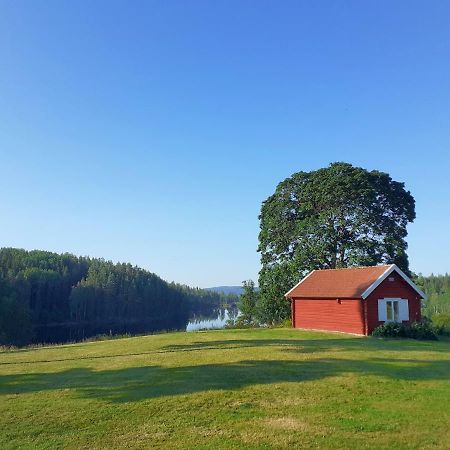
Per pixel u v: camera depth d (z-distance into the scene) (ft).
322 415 33.30
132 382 44.62
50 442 28.89
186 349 70.38
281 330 108.27
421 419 32.04
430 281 446.60
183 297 497.05
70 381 46.57
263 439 28.53
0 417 34.24
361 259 132.98
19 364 60.90
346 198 137.69
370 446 27.04
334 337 89.61
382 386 41.78
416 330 88.22
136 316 398.62
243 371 48.96
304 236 141.69
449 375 46.73
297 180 151.64
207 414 33.83
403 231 142.92
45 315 331.57
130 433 30.17
